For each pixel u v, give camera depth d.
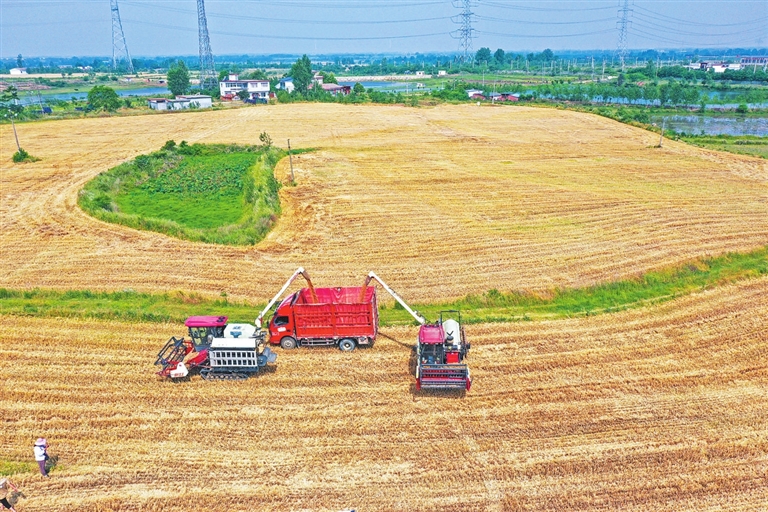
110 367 21.70
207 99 115.56
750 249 33.22
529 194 45.88
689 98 118.69
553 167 55.94
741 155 60.94
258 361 20.66
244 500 15.50
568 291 27.95
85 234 37.25
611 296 27.66
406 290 28.44
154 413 19.02
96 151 65.12
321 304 22.12
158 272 31.11
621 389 20.11
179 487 15.95
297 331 22.45
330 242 35.50
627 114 98.25
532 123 83.62
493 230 37.22
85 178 51.75
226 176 55.16
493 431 18.02
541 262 31.72
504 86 164.75
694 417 18.59
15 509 15.22
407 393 19.97
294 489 15.83
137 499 15.55
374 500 15.43
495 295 27.47
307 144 68.44
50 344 23.30
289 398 19.73
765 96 132.62
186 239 36.34
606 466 16.50
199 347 21.25
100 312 25.61
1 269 31.59
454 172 53.81
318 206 43.22
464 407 19.20
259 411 19.06
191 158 64.50
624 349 22.70
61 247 34.97
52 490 15.87
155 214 43.78
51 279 30.20
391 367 21.53
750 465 16.45
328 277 30.14
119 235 37.09
